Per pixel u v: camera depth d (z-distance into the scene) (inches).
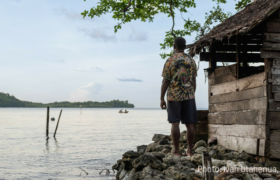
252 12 350.0
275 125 273.1
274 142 272.4
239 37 349.1
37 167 486.9
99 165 494.3
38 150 716.7
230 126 338.6
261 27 284.5
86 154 636.7
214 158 280.5
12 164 518.3
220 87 366.3
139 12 557.3
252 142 292.0
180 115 244.4
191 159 256.8
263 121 276.4
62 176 409.7
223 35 300.7
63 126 1736.0
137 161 273.7
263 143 274.5
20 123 2031.3
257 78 290.2
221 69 368.8
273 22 276.4
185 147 374.3
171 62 235.3
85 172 419.8
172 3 576.7
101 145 805.9
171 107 240.2
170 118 242.7
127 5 535.5
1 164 518.6
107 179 373.1
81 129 1481.3
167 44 604.4
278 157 270.5
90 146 784.9
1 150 718.5
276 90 275.0
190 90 238.1
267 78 275.7
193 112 242.5
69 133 1237.1
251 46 389.7
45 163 527.2
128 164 309.1
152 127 1657.2
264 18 264.8
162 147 380.8
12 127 1612.9
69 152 673.6
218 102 370.0
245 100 310.3
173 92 237.3
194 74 242.5
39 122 2188.7
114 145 803.4
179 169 241.6
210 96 390.6
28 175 422.0
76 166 489.7
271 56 276.2
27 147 779.4
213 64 390.6
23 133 1239.5
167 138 508.1
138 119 3026.6
